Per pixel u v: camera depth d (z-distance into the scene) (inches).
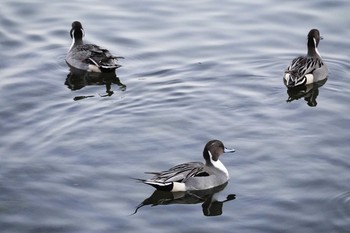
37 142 849.5
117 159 813.9
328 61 1050.1
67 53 1075.3
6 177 783.1
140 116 904.3
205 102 932.6
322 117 898.7
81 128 877.8
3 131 875.4
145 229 696.4
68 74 1031.0
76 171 792.9
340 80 1000.9
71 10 1200.8
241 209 729.0
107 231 693.9
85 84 1002.1
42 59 1067.9
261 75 1004.6
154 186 757.3
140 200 746.2
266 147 832.3
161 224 705.6
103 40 1111.6
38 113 916.0
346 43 1087.6
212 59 1044.5
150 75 1010.7
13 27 1149.1
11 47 1095.6
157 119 896.3
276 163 802.2
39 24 1159.6
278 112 911.7
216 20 1151.0
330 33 1111.6
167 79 994.7
